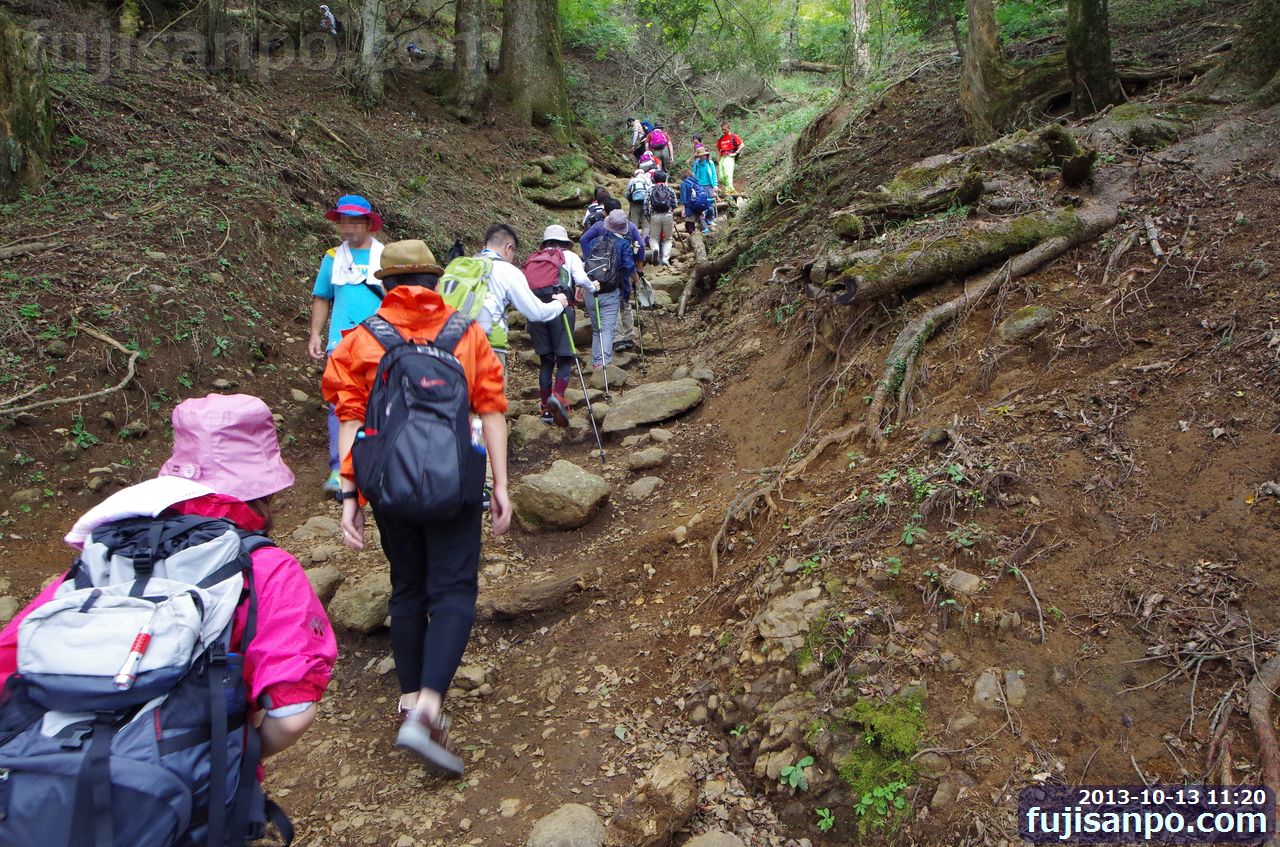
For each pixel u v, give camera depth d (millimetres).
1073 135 5793
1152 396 3738
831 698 3047
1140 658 2859
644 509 5395
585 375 8289
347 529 2992
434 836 2934
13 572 4527
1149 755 2627
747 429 6039
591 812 2869
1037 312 4465
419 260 3430
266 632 1903
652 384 7332
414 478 2713
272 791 3203
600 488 5305
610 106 23125
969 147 7820
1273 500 3104
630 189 13047
